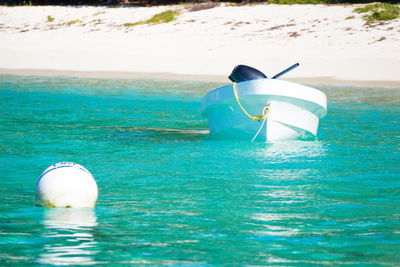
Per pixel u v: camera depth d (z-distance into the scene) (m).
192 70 61.78
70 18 98.56
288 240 11.81
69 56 72.31
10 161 20.58
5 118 31.98
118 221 13.20
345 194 15.99
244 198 15.50
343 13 80.56
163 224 12.99
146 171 19.17
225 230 12.54
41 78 57.53
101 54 72.56
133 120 32.62
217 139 26.48
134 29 86.12
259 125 24.81
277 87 23.61
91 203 14.62
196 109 37.62
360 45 66.50
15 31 91.44
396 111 36.47
